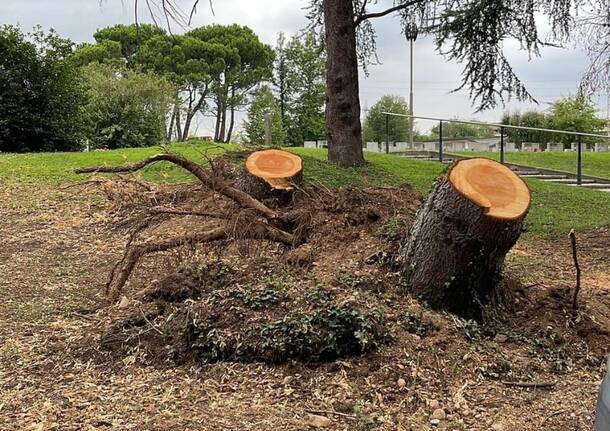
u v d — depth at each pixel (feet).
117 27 155.22
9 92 64.90
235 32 157.48
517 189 15.72
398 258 17.08
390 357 13.92
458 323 15.28
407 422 11.82
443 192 15.84
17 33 66.28
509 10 41.57
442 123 58.29
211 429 11.46
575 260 16.79
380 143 68.95
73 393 13.06
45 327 17.20
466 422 11.88
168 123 108.37
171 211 19.97
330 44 42.27
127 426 11.57
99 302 19.48
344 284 16.47
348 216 19.99
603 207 38.65
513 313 16.88
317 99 160.15
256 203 20.03
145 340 15.33
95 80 93.40
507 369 13.99
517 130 56.75
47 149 68.18
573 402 12.77
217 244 19.34
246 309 15.20
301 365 13.92
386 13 44.01
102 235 28.30
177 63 145.48
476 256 15.52
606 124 91.50
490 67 43.86
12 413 12.12
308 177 35.50
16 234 29.01
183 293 17.72
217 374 13.80
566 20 40.01
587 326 16.34
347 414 12.09
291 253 19.12
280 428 11.53
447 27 43.14
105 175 39.01
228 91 154.61
